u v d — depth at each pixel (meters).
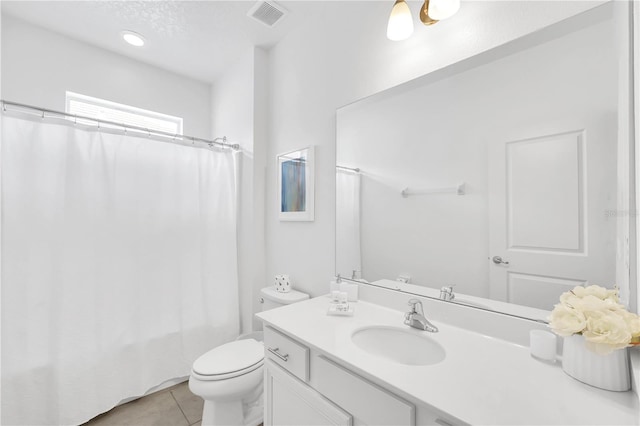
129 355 1.91
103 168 1.85
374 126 1.50
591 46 0.88
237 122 2.53
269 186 2.32
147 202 2.02
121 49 2.41
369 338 1.18
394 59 1.43
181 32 2.18
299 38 2.04
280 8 1.87
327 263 1.79
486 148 1.10
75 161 1.75
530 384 0.77
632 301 0.74
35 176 1.63
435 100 1.25
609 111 0.85
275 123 2.27
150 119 2.76
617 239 0.83
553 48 0.95
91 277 1.77
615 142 0.83
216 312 2.29
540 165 0.97
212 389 1.43
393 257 1.41
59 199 1.69
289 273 2.09
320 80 1.86
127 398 1.90
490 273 1.09
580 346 0.77
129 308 1.92
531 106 0.99
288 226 2.10
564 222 0.93
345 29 1.70
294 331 1.13
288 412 1.15
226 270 2.37
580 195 0.90
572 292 0.86
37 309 1.60
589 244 0.88
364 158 1.54
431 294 1.26
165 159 2.12
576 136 0.90
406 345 1.14
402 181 1.37
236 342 1.80
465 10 1.17
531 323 0.99
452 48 1.21
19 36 2.05
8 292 1.54
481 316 1.11
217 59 2.54
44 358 1.62
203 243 2.28
